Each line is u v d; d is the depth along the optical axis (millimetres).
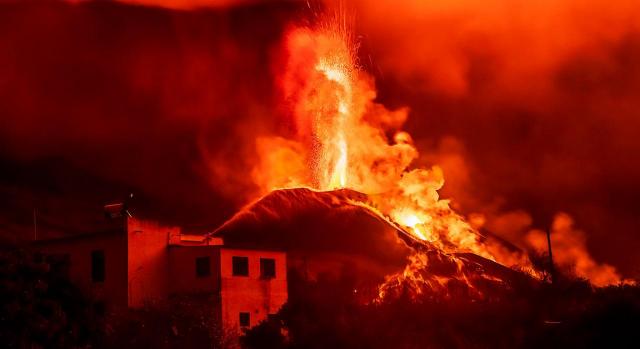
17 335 59875
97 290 72500
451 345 87812
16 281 61844
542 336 92438
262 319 91625
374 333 85562
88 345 64125
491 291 119438
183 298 86750
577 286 112188
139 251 91062
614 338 91500
